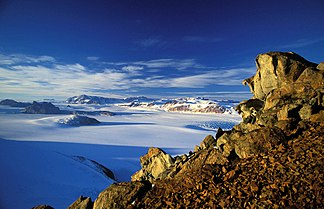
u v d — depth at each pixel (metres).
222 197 9.66
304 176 9.54
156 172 24.31
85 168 83.25
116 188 11.98
